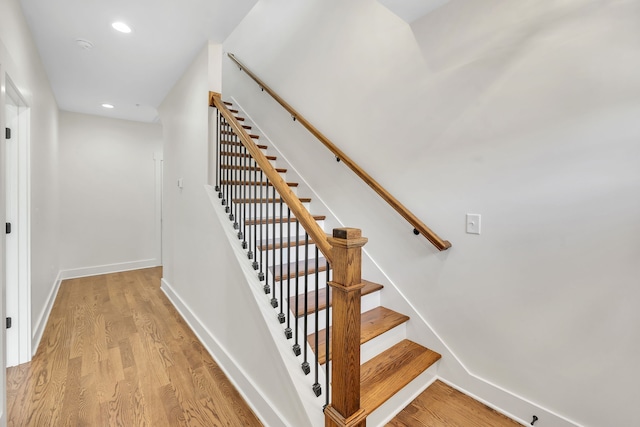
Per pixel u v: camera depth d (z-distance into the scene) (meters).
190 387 1.89
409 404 1.70
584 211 1.36
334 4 2.66
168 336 2.56
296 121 3.09
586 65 1.33
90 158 4.45
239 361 1.90
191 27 2.19
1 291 1.48
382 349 1.93
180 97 3.00
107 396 1.78
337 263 1.15
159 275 4.50
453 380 1.85
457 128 1.80
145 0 1.90
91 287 3.88
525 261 1.54
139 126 4.84
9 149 2.11
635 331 1.25
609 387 1.32
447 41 1.83
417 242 2.03
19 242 2.12
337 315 1.16
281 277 1.60
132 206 4.83
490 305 1.68
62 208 4.24
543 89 1.46
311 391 1.36
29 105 2.17
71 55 2.55
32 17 2.04
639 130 1.22
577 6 1.35
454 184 1.82
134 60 2.65
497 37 1.61
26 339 2.12
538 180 1.49
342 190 2.60
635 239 1.24
